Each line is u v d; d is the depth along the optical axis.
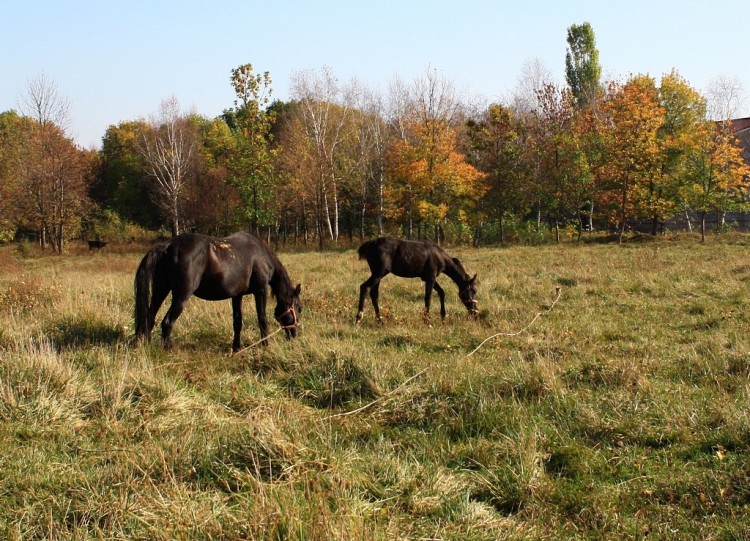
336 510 4.09
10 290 12.63
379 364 7.37
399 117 47.84
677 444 5.39
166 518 3.97
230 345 9.29
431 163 37.69
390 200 40.16
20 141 50.03
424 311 12.17
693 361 7.95
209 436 5.41
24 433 5.45
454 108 44.00
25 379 6.20
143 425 5.63
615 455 5.28
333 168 44.56
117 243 50.47
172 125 49.31
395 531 3.96
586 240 38.41
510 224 41.62
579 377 7.25
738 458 5.00
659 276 15.98
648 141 35.75
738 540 3.97
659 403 6.23
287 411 6.15
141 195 60.12
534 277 17.03
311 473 4.63
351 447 5.35
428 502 4.43
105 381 6.50
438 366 7.49
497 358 8.48
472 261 23.30
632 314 11.77
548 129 39.91
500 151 39.47
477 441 5.56
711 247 28.38
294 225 53.09
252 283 9.35
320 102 45.94
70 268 25.81
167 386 6.51
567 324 10.80
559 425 5.87
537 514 4.41
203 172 54.66
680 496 4.56
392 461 4.98
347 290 14.90
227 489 4.55
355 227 52.41
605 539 4.09
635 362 7.70
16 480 4.60
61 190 44.41
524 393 6.68
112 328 9.20
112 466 4.84
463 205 38.94
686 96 40.28
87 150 63.62
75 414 5.95
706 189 33.91
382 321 11.45
